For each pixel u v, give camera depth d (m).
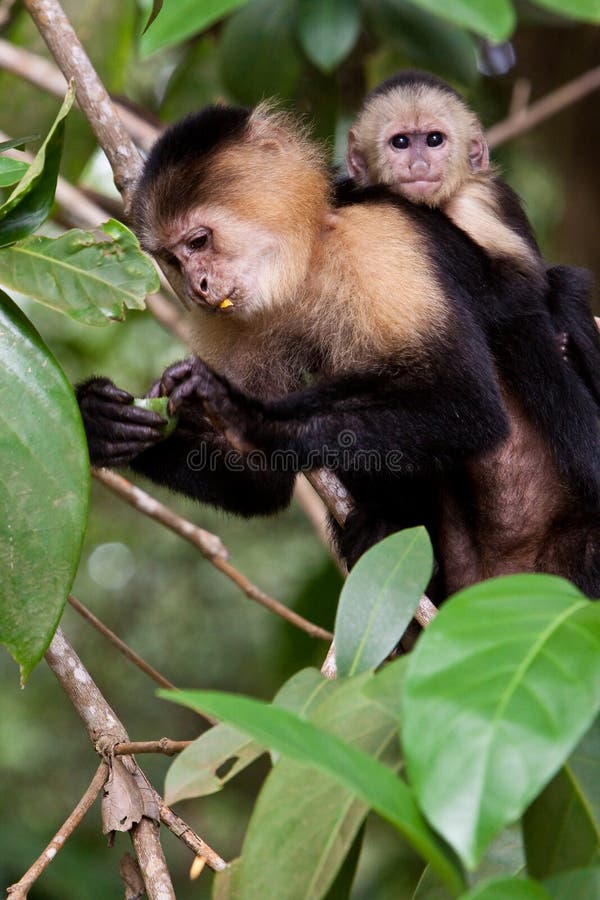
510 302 9.77
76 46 9.06
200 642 22.02
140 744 6.46
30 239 6.20
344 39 11.63
